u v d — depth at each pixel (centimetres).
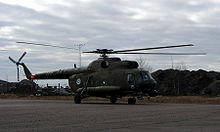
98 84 3089
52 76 3684
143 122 1234
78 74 3316
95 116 1499
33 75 3981
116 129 1045
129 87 2858
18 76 4194
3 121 1302
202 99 3397
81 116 1502
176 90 6456
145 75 2848
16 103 3042
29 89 7412
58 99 4428
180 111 1766
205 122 1223
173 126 1111
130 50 2861
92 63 3216
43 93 6731
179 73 6862
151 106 2325
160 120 1301
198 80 6725
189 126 1109
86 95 3130
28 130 1038
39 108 2152
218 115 1509
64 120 1326
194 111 1762
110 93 2978
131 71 2875
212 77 6838
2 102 3322
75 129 1052
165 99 3525
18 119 1379
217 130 1014
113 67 3023
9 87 8838
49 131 1012
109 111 1817
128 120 1310
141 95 2867
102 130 1024
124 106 2361
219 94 5591
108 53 3047
